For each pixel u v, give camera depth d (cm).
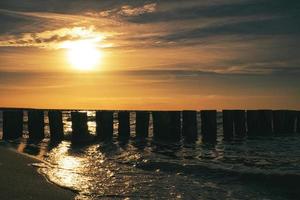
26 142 1870
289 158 1433
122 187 884
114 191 846
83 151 1573
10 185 828
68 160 1273
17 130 1983
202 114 2009
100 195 811
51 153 1490
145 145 1820
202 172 1073
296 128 2278
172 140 1986
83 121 1919
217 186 930
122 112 2014
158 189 878
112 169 1104
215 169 1101
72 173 1020
